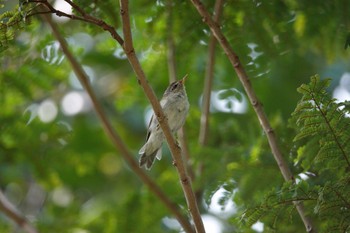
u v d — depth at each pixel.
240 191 9.48
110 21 10.52
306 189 7.64
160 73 13.09
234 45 11.07
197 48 12.01
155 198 12.11
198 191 10.93
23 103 13.10
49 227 13.20
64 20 12.91
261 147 9.80
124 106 14.33
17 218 11.32
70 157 15.13
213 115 12.70
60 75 12.77
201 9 9.26
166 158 16.12
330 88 15.51
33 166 13.69
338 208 7.66
